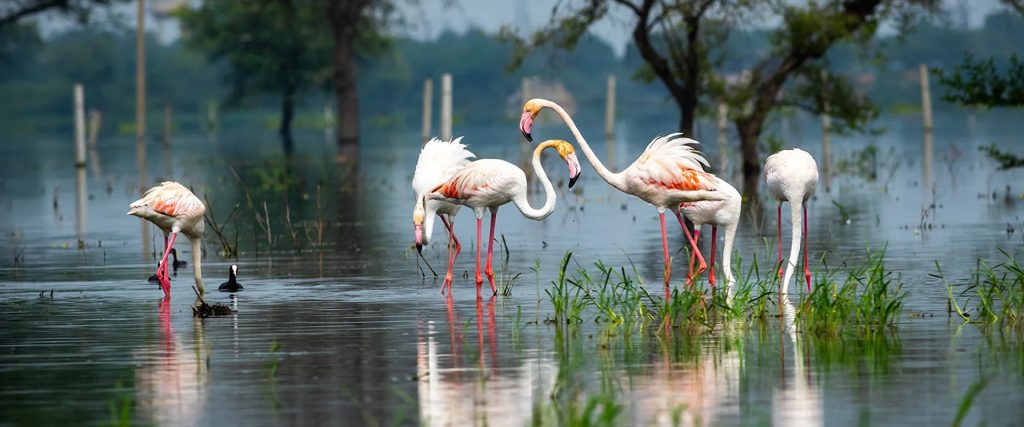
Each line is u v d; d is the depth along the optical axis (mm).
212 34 67250
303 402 8742
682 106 28953
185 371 9719
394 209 23844
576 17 29219
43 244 19078
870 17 29422
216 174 34719
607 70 106188
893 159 36094
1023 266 14531
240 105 72188
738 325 11250
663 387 8992
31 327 11656
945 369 9383
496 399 8742
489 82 104125
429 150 14641
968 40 95812
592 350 10273
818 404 8492
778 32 28734
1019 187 26297
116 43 106875
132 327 11602
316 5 55000
